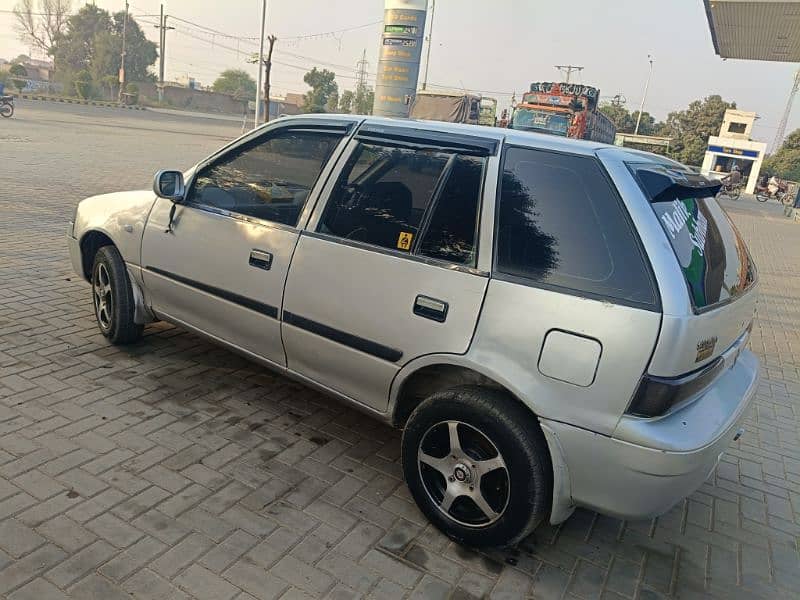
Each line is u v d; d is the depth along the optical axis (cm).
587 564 296
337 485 329
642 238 251
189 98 7475
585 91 1948
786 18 1279
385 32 2638
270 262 346
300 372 353
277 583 256
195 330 406
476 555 290
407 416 325
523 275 269
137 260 425
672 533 329
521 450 264
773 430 474
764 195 4078
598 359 247
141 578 250
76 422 356
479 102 2470
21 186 1069
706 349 259
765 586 295
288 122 373
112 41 8388
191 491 308
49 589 238
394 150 322
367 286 308
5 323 481
